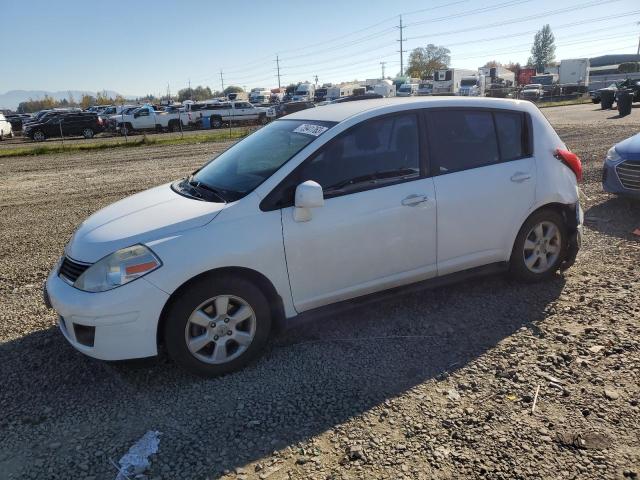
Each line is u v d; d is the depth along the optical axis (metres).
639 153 6.85
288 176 3.62
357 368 3.55
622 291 4.54
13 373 3.66
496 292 4.64
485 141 4.36
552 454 2.66
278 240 3.53
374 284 3.95
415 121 4.07
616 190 7.15
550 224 4.67
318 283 3.73
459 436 2.83
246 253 3.43
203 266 3.31
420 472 2.59
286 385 3.38
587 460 2.61
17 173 14.67
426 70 100.88
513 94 46.25
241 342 3.54
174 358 3.39
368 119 3.91
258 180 3.69
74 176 13.41
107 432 2.99
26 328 4.36
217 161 4.46
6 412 3.21
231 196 3.62
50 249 6.62
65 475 2.67
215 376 3.51
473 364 3.53
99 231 3.55
